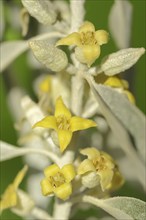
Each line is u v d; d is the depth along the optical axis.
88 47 0.14
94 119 0.19
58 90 0.16
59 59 0.14
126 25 0.18
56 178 0.14
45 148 0.16
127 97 0.15
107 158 0.14
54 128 0.14
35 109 0.16
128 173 0.19
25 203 0.16
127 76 0.18
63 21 0.16
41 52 0.14
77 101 0.15
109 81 0.15
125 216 0.15
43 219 0.16
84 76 0.14
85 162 0.14
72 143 0.15
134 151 0.16
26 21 0.16
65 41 0.14
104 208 0.15
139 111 0.15
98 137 0.19
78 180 0.15
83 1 0.15
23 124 0.18
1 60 0.17
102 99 0.15
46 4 0.15
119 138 0.15
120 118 0.15
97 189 0.15
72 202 0.15
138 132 0.15
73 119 0.14
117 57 0.14
